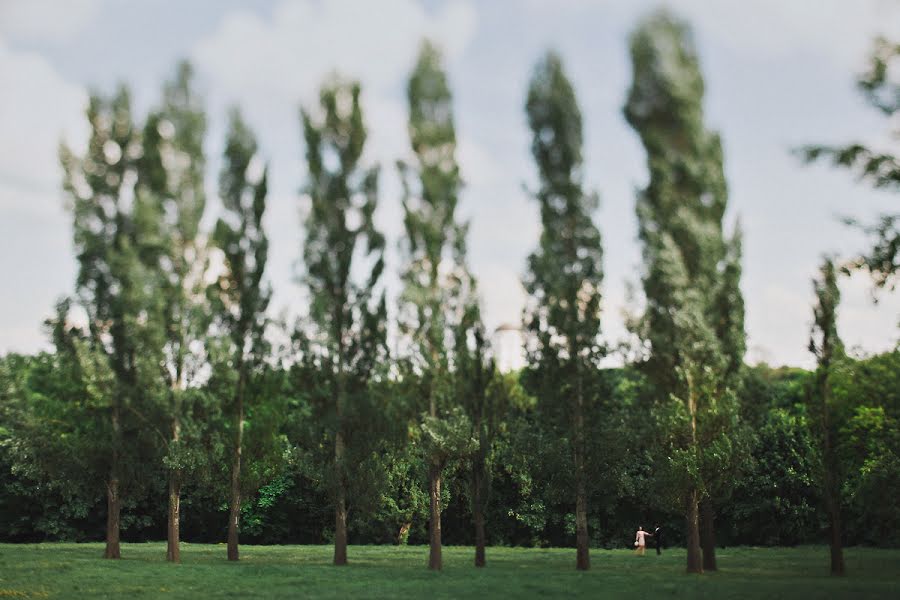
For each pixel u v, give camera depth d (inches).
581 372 1421.0
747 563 1582.2
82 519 2412.6
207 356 1584.6
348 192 1574.8
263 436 1630.2
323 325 1518.2
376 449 1499.8
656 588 1034.7
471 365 1459.2
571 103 1498.5
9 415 1843.0
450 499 2287.2
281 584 1109.1
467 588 1047.0
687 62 1403.8
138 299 1578.5
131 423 1620.3
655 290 1386.6
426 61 1533.0
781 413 2342.5
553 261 1445.6
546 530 2434.8
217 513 2495.1
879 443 1432.1
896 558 1717.5
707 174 1392.7
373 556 1777.8
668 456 1358.3
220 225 1627.7
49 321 1664.6
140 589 1038.4
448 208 1487.5
